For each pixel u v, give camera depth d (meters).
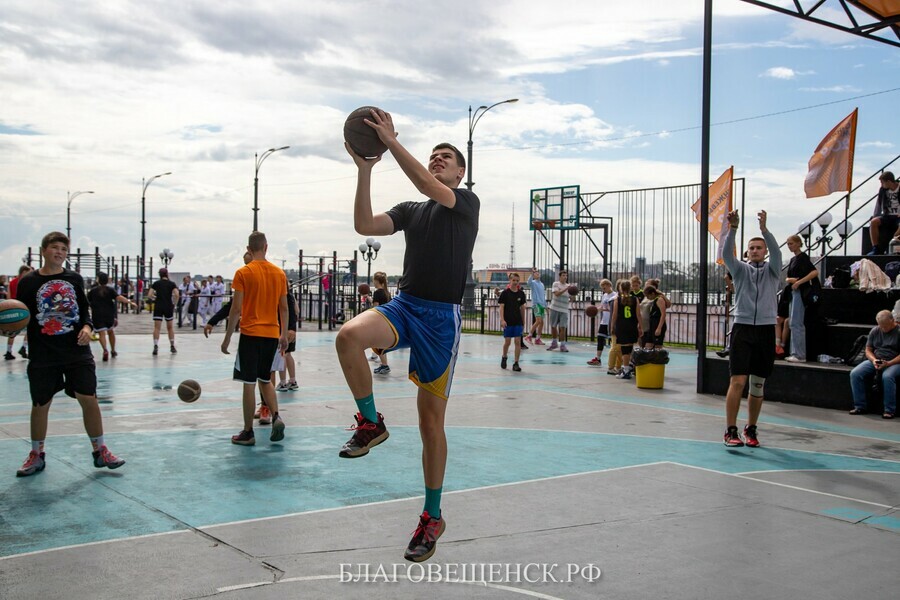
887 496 5.91
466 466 6.79
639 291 14.20
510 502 5.57
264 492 5.79
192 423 8.87
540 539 4.73
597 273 25.52
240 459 6.96
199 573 4.05
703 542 4.70
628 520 5.16
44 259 6.31
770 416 10.05
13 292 6.30
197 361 16.17
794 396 11.21
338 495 5.72
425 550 3.71
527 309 26.69
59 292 6.24
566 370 15.58
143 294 40.31
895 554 4.53
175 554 4.35
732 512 5.39
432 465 3.82
